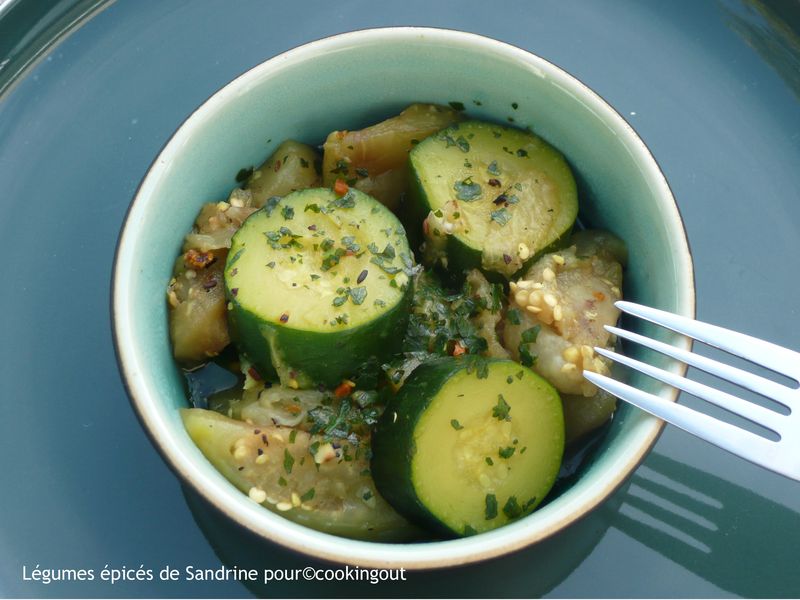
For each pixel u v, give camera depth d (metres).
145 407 0.17
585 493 0.17
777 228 0.23
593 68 0.25
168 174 0.19
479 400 0.18
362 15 0.26
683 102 0.25
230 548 0.19
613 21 0.26
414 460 0.18
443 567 0.16
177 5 0.26
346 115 0.22
